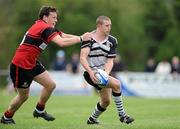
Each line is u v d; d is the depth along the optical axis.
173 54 132.75
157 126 33.06
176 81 81.50
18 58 31.62
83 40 30.62
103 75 31.41
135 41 133.50
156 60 132.88
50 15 31.83
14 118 39.50
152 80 81.62
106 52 32.31
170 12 137.50
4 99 66.44
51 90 32.34
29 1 128.12
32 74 31.83
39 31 31.27
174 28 135.88
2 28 136.50
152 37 136.00
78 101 64.06
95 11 129.88
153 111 49.28
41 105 32.81
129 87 81.06
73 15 127.31
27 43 31.50
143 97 78.94
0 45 132.75
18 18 129.50
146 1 136.88
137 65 133.50
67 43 30.55
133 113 46.94
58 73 82.56
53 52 126.19
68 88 82.56
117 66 79.06
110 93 33.22
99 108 33.62
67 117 42.06
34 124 34.41
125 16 133.12
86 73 32.81
